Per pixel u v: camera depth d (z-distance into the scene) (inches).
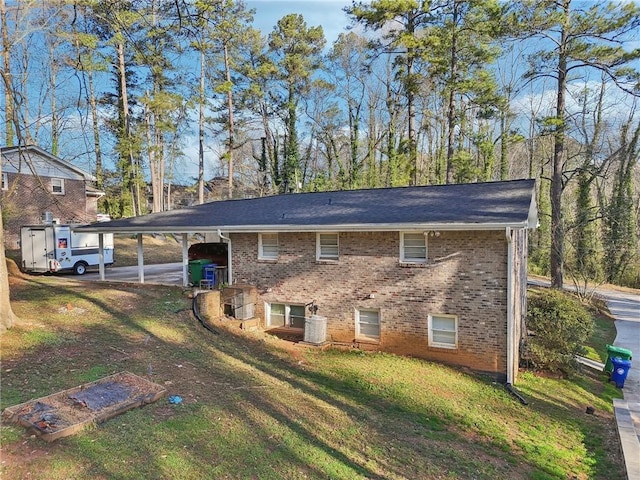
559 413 365.1
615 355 466.6
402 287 475.2
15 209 892.0
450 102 1072.2
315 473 215.0
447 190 568.4
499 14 848.9
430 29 1087.0
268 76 1408.7
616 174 1279.5
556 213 894.4
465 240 442.0
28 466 185.8
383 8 981.8
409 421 307.3
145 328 430.6
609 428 347.6
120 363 325.1
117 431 225.1
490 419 332.8
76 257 830.5
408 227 434.9
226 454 219.9
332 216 516.7
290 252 542.3
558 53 838.5
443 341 460.8
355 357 458.0
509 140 1189.1
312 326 499.2
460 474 240.4
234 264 581.0
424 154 1578.5
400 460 245.1
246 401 293.1
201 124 1379.2
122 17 324.8
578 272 1055.6
